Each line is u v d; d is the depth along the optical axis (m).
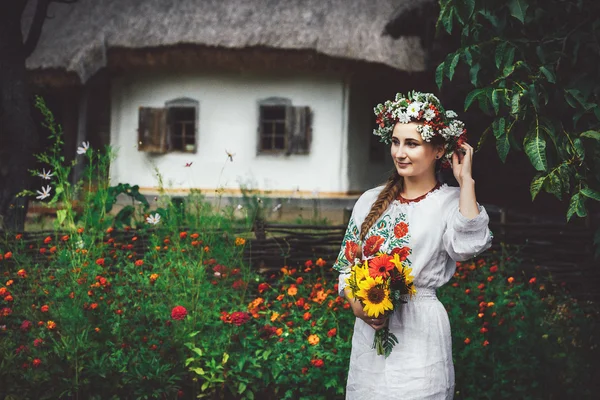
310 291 4.45
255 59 12.21
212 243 4.75
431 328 2.61
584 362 3.84
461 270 4.71
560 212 10.23
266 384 3.64
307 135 12.67
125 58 12.77
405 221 2.64
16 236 4.96
